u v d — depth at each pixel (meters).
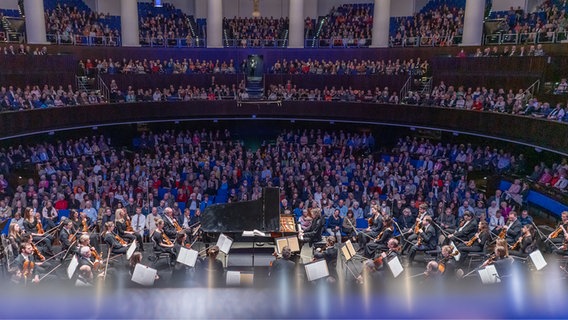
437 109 29.19
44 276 13.70
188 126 36.47
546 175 22.81
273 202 16.53
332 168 26.98
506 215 21.00
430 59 32.91
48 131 27.38
